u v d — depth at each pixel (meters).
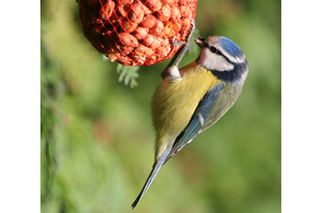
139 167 2.54
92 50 2.49
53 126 2.41
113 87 2.54
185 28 2.34
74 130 2.43
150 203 2.54
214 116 2.40
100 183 2.44
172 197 2.56
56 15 2.48
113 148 2.51
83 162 2.43
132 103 2.55
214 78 2.40
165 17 2.32
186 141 2.40
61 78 2.44
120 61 2.34
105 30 2.33
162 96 2.40
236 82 2.40
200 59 2.40
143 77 2.57
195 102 2.40
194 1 2.35
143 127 2.55
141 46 2.33
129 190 2.53
